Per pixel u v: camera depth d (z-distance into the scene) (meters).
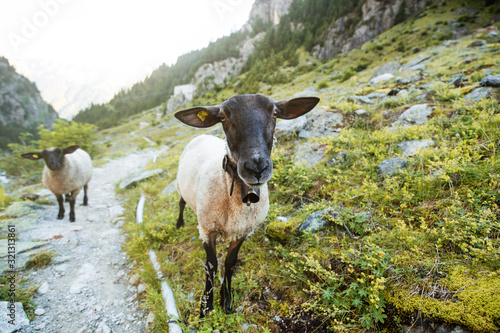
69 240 4.35
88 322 2.67
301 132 5.54
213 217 2.52
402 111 5.28
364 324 1.98
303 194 3.88
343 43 90.12
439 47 25.78
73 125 13.57
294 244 3.00
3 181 11.00
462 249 2.13
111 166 12.30
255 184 1.87
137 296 3.03
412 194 2.86
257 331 2.29
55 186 5.12
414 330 1.85
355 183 3.63
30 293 3.00
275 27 143.62
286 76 83.44
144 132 63.28
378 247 2.33
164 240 4.01
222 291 2.63
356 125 5.43
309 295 2.42
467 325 1.70
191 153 3.69
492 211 2.41
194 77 148.50
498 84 4.60
